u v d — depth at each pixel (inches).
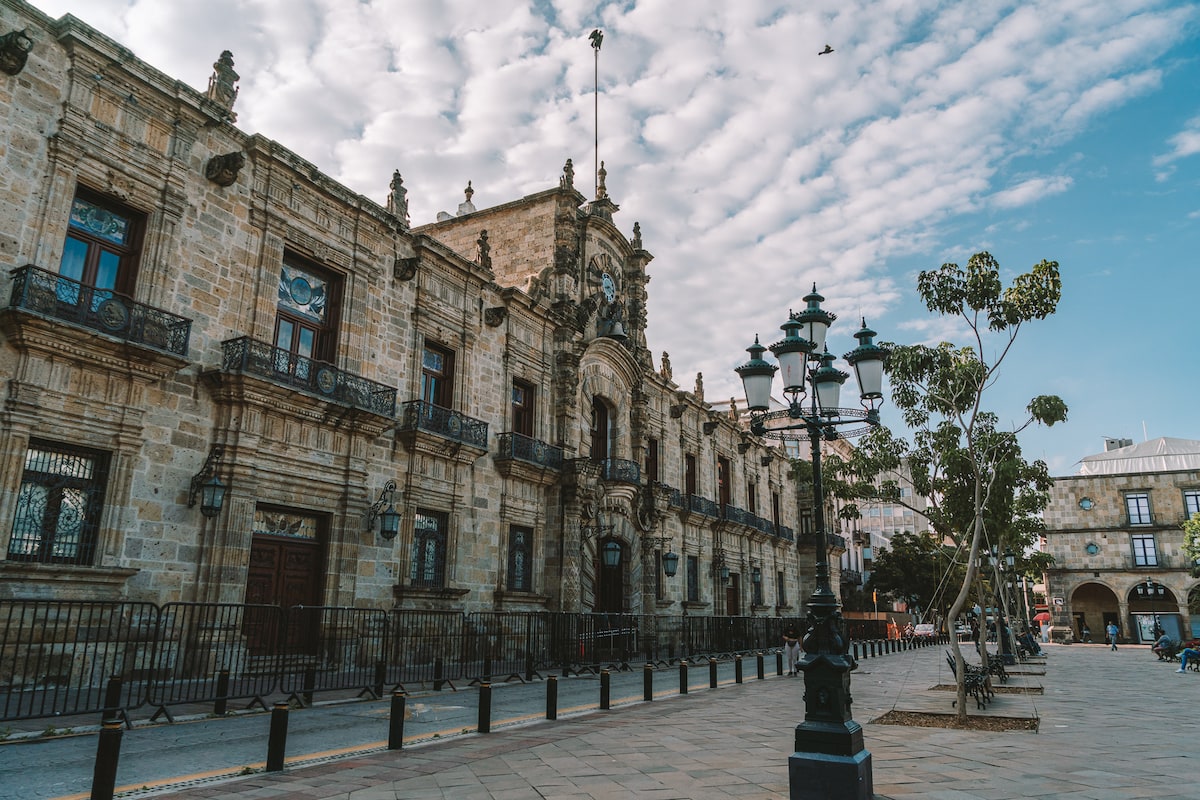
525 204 1210.0
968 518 807.1
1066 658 1422.2
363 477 768.9
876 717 546.6
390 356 841.5
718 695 692.1
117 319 565.6
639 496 1216.8
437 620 838.5
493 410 989.2
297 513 719.1
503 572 957.2
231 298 674.2
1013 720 524.4
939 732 476.1
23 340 516.7
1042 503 1039.0
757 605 1744.6
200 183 658.8
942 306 583.2
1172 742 437.1
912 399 662.5
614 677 863.1
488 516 949.2
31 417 520.4
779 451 2005.4
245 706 511.2
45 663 508.1
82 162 575.5
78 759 345.4
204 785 308.2
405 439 832.9
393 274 858.1
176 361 601.6
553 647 949.2
